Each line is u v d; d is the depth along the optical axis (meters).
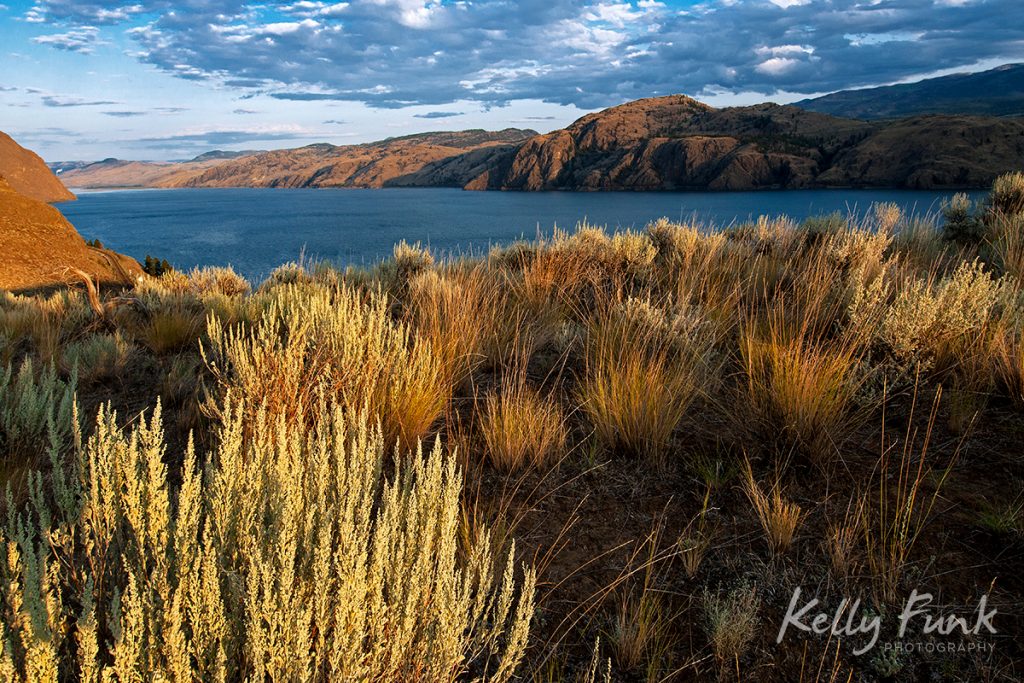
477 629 1.95
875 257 6.03
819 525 2.53
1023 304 4.20
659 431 3.18
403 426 3.31
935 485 2.71
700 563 2.38
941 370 3.70
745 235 9.09
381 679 1.65
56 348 5.97
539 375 4.51
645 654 1.99
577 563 2.43
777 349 3.70
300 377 3.44
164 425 3.95
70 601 1.82
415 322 5.52
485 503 2.84
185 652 1.47
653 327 4.48
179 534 1.67
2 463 3.12
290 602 1.54
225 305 7.27
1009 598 2.10
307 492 1.96
